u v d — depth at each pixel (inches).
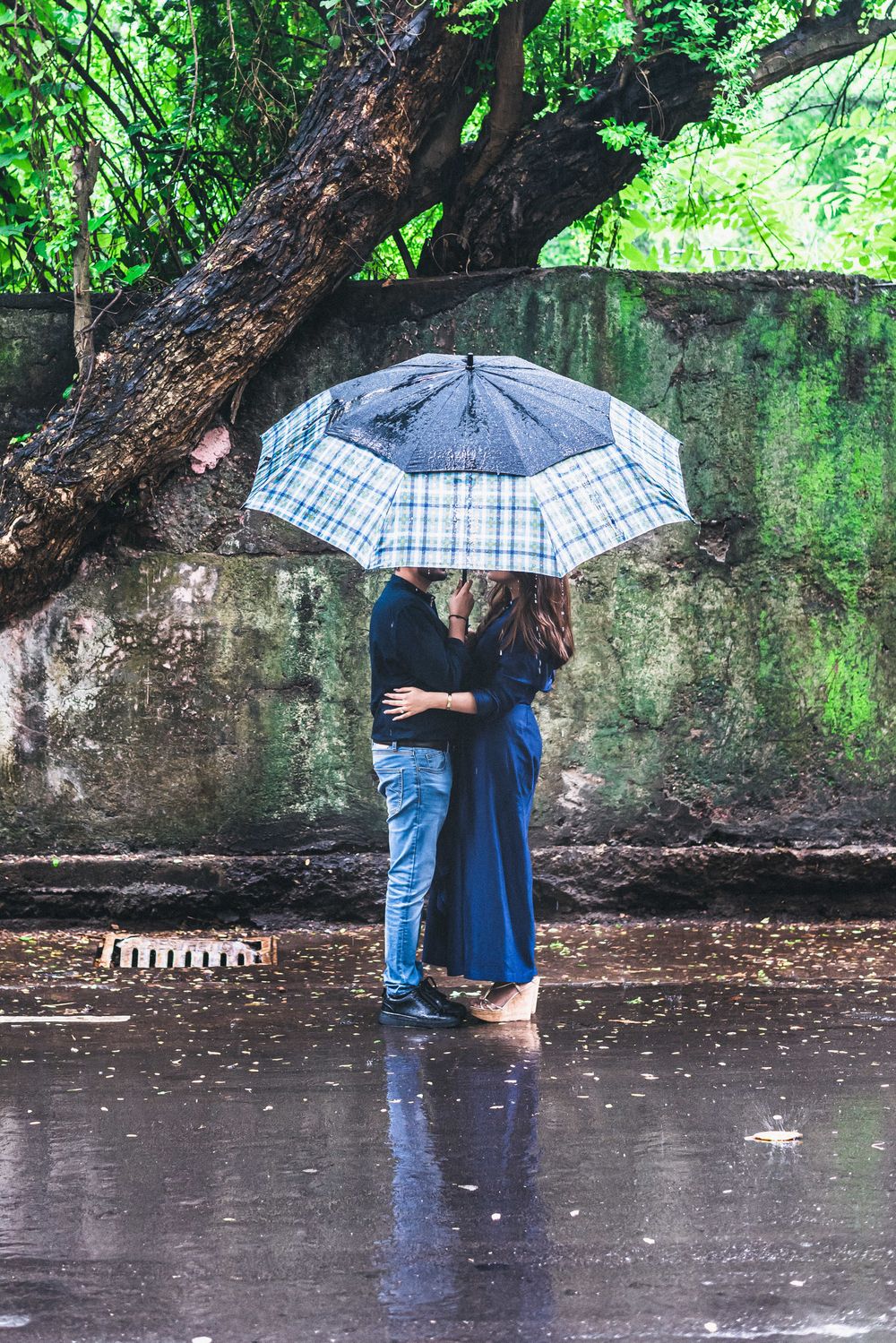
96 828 285.0
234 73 299.1
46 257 294.4
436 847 218.2
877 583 306.5
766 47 300.5
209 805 287.7
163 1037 205.5
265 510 194.1
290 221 276.8
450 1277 122.9
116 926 282.0
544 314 293.6
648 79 295.0
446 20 277.1
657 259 388.8
